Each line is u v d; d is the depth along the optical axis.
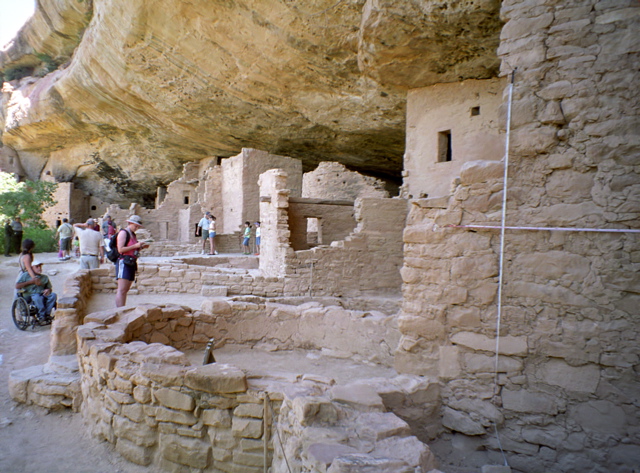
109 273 8.15
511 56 3.35
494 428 3.33
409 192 8.96
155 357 3.22
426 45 7.16
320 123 13.21
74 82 17.61
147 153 22.67
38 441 3.35
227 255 15.29
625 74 3.00
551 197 3.20
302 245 11.90
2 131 26.78
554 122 3.18
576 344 3.11
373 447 2.24
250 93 12.59
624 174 2.99
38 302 5.95
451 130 8.30
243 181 16.80
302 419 2.45
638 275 2.94
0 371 4.45
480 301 3.42
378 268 10.09
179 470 2.94
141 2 10.79
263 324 5.45
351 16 8.25
